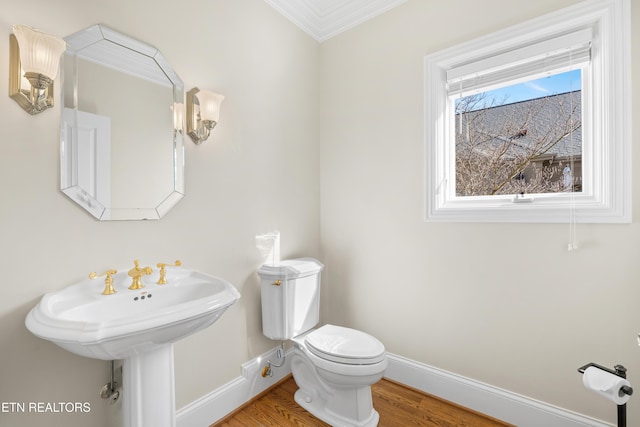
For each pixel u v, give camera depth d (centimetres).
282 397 188
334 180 234
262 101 196
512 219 160
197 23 161
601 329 139
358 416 155
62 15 116
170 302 131
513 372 161
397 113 202
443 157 189
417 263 194
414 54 195
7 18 103
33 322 93
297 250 221
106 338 86
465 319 176
